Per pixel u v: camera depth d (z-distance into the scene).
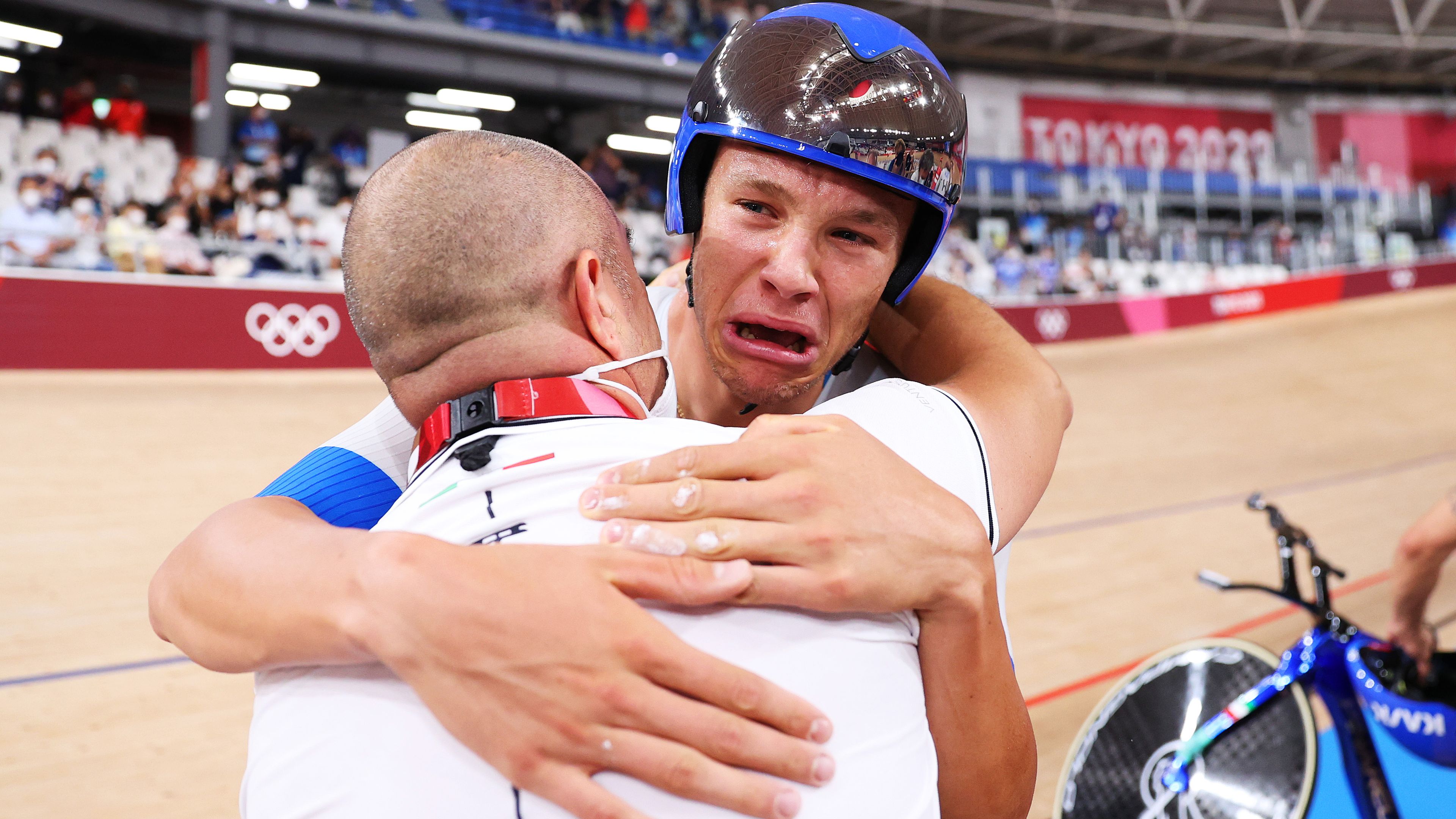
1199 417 9.61
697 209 0.99
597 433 0.70
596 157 14.65
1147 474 7.49
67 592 3.95
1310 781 1.91
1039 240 16.81
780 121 0.85
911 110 0.86
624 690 0.59
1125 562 5.20
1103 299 13.67
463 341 0.72
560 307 0.73
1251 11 20.72
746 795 0.60
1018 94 20.33
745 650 0.63
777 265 0.89
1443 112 21.72
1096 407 9.78
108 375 7.58
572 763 0.60
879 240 0.91
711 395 1.08
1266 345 13.11
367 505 0.97
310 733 0.65
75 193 9.27
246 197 10.62
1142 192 18.70
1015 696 0.77
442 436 0.72
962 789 0.78
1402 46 21.56
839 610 0.64
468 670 0.60
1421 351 12.34
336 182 12.09
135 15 11.35
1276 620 4.25
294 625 0.65
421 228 0.70
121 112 11.59
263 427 6.74
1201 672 2.11
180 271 8.97
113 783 2.58
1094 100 20.78
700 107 0.92
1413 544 1.79
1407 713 1.88
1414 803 2.46
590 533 0.66
